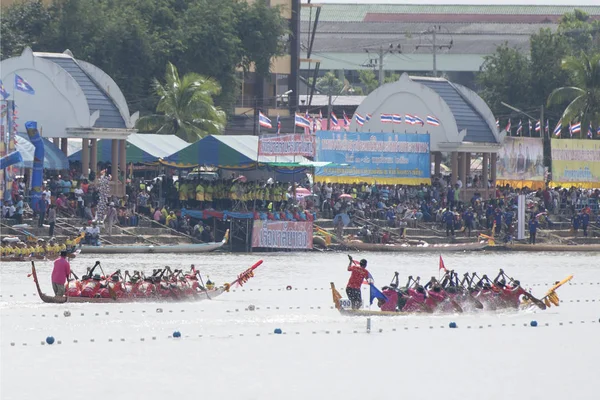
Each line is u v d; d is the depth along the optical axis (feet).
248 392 355.77
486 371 391.86
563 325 492.54
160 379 370.12
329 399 349.20
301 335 451.12
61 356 401.08
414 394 357.20
